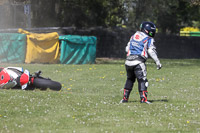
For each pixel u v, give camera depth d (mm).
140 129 21422
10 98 29109
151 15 111625
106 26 112750
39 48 72000
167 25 131875
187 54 131375
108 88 45156
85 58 75875
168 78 55938
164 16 127250
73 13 100625
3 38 70688
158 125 22750
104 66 68188
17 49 71250
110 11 109750
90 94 37375
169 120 24500
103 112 26406
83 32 97562
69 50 73750
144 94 31391
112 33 103375
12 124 21766
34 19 98375
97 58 96438
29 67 63250
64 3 97500
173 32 136875
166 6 114000
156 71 63062
